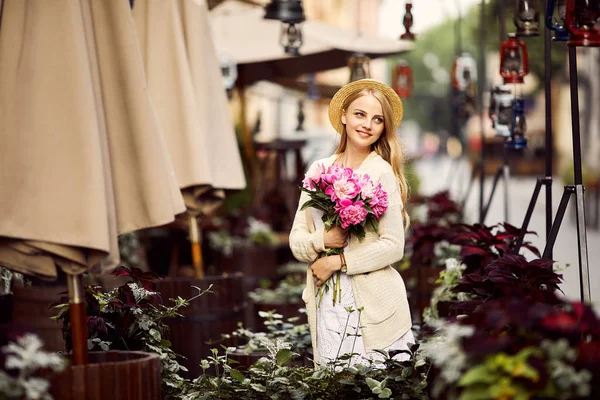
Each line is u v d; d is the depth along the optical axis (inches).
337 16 1171.3
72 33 159.3
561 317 127.4
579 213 185.9
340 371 189.6
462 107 529.3
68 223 154.1
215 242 445.4
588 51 1024.2
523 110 285.3
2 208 154.5
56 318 187.5
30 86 158.1
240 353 231.8
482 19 396.5
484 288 187.0
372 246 197.0
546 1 191.6
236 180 269.4
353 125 204.5
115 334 191.8
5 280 208.8
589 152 1060.5
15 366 131.9
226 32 473.4
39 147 156.2
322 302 201.3
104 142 162.1
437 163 2096.5
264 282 436.5
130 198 168.6
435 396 141.2
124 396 150.1
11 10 160.7
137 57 169.0
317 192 196.7
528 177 1608.0
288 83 562.3
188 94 250.5
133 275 197.6
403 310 202.2
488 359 128.3
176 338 252.8
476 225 240.1
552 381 123.6
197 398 184.4
